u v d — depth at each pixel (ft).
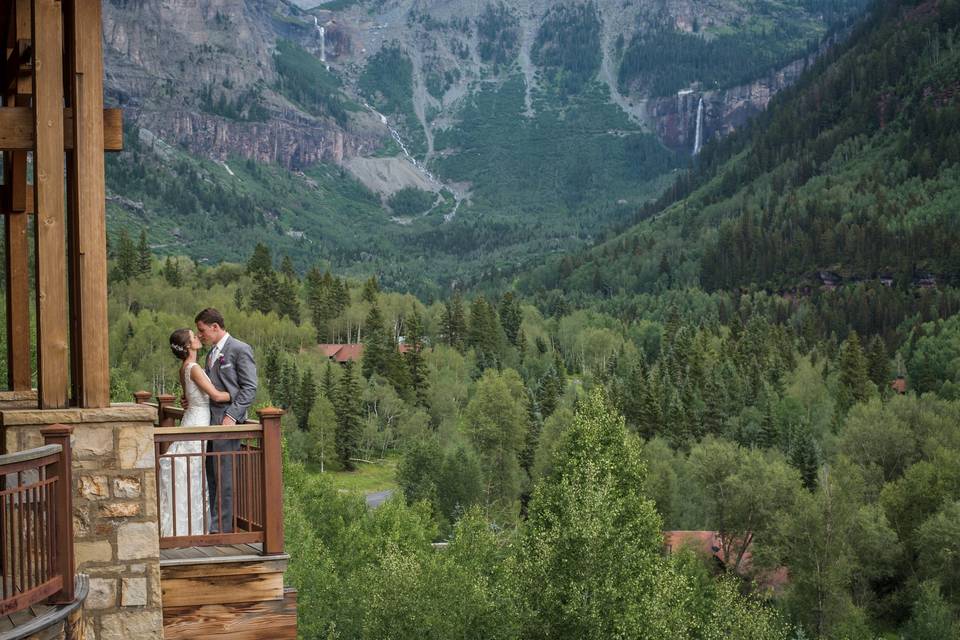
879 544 187.42
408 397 384.68
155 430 26.35
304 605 106.11
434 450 245.45
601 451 110.83
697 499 234.58
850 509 184.85
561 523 98.27
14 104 34.99
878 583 204.03
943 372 456.86
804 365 425.69
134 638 25.61
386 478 308.81
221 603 26.61
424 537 150.41
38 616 21.84
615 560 95.20
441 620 99.91
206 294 534.78
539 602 95.30
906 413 273.13
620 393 357.41
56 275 25.59
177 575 26.40
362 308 544.21
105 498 25.58
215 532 29.48
